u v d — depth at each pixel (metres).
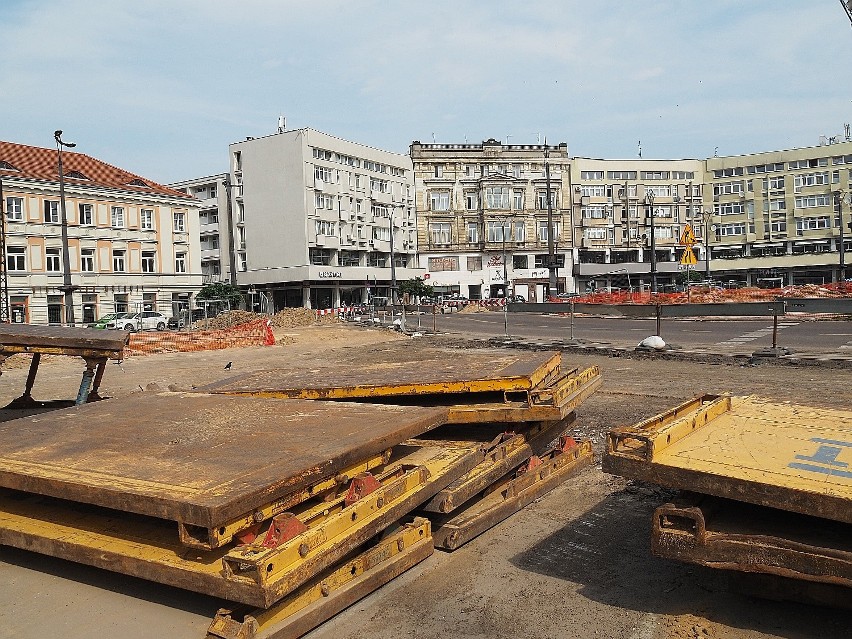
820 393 10.88
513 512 5.52
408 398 6.07
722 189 79.12
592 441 8.02
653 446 3.69
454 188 76.25
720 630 3.61
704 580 4.22
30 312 41.03
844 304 28.48
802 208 74.44
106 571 4.31
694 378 13.03
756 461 3.66
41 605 3.90
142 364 19.09
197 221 52.69
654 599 4.02
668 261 78.69
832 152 72.44
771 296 39.84
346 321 44.75
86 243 44.41
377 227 70.50
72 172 44.69
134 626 3.62
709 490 3.45
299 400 5.59
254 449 4.01
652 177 79.38
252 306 60.81
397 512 4.11
